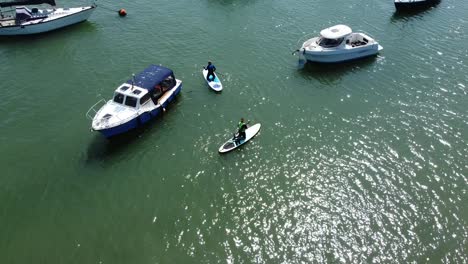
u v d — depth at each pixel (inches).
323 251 909.2
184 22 2058.3
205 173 1118.4
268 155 1189.1
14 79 1552.7
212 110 1385.3
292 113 1381.6
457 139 1262.3
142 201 1022.4
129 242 915.4
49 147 1198.9
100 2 2266.2
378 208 1016.9
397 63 1729.8
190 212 995.9
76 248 900.6
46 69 1627.7
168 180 1090.7
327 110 1403.8
